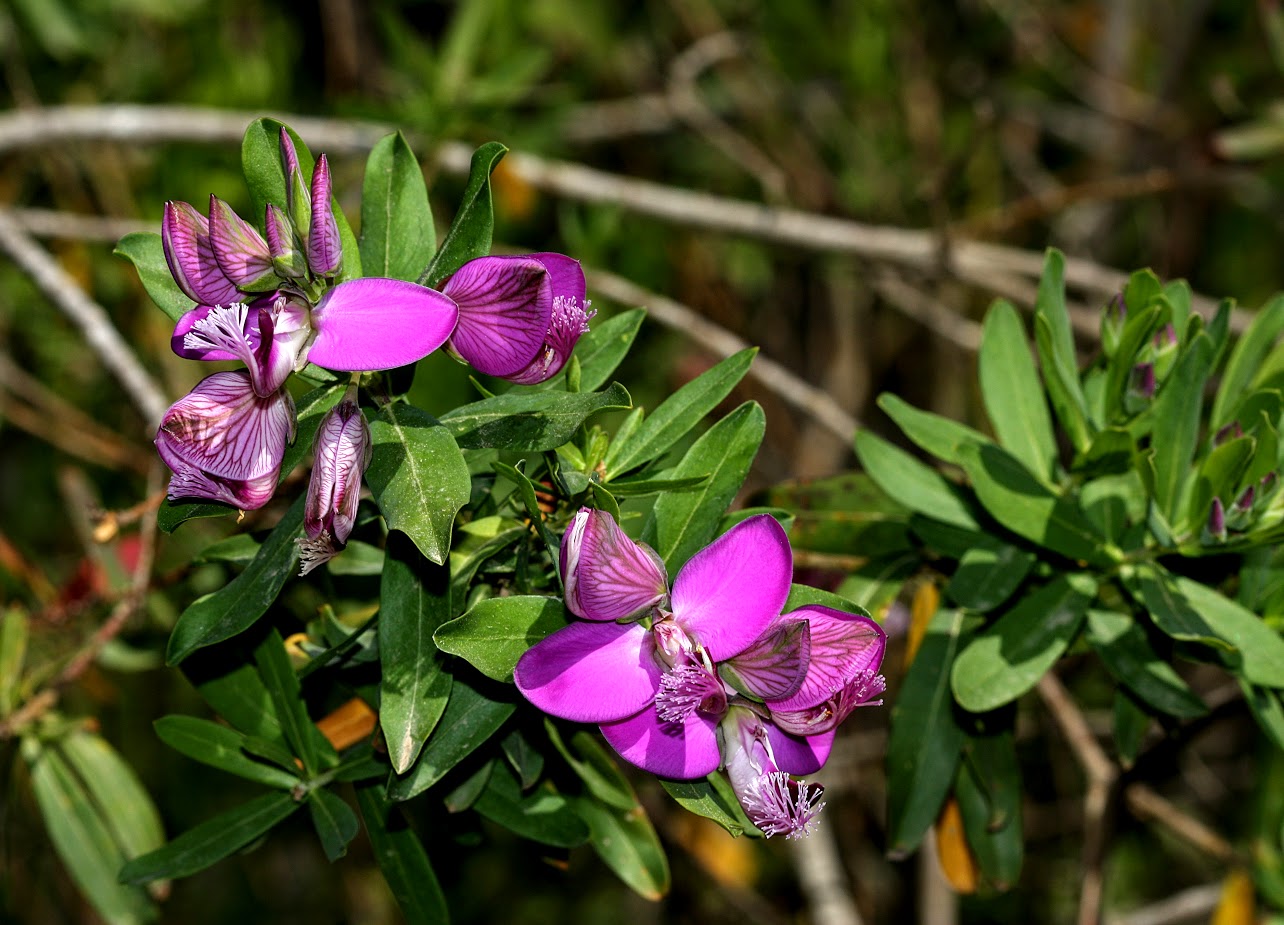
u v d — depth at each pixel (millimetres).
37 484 808
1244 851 538
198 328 380
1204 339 427
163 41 773
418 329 383
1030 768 785
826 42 811
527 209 705
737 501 497
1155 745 474
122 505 741
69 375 764
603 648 384
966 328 805
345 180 721
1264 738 529
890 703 734
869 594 456
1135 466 436
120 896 478
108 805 479
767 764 384
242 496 386
